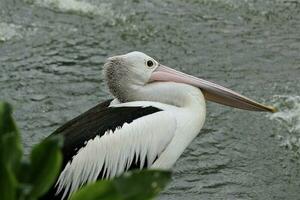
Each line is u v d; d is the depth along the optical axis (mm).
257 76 14203
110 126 7477
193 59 14867
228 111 12766
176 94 8078
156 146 7641
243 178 10805
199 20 16906
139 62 8180
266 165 11203
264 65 14734
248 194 10375
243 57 15086
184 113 7926
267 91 13547
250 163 11250
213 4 17906
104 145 7324
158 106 7898
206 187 10539
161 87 8133
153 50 15164
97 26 16062
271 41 15977
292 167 11148
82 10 16734
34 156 2625
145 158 7605
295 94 13414
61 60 14336
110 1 17453
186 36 15977
